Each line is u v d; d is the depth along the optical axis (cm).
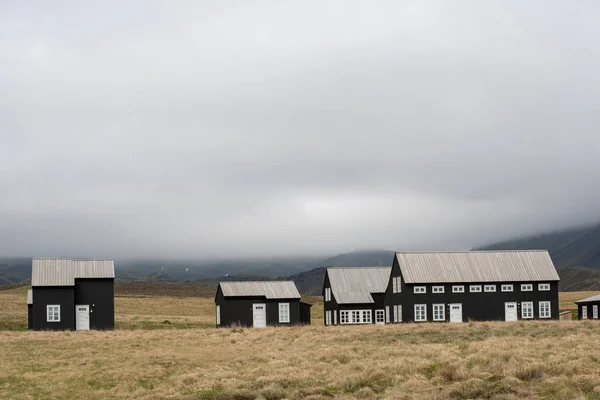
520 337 4575
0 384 3541
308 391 3122
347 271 9094
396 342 4672
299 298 8369
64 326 7000
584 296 15162
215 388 3300
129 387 3428
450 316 7838
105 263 7388
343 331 5666
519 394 2817
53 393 3322
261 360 4088
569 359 3331
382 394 3033
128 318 9375
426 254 8125
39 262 7162
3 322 8062
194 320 9662
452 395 2903
